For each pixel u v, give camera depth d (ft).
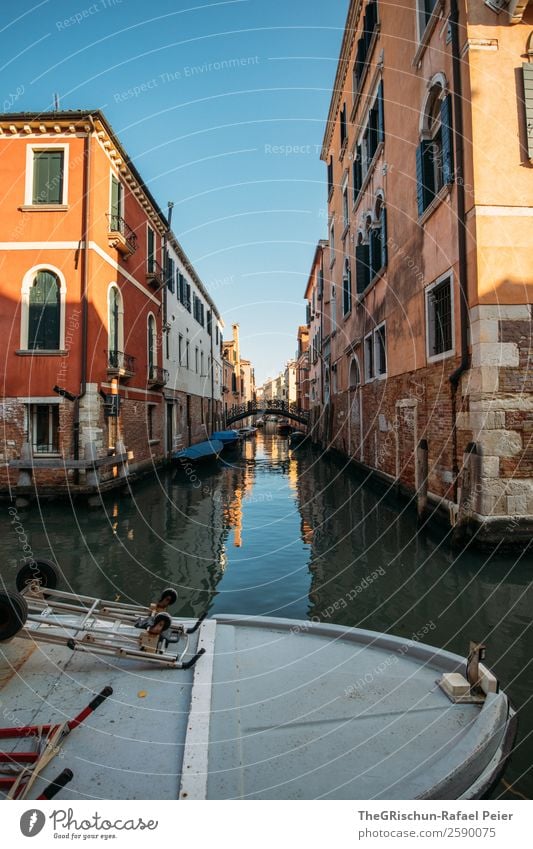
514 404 22.85
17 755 7.13
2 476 39.17
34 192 40.65
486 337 22.93
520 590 18.86
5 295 39.88
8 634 9.56
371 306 45.96
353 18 51.06
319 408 95.14
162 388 59.88
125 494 42.70
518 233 23.40
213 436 94.58
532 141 23.40
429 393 29.37
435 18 27.20
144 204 53.16
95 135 40.42
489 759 7.45
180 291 72.54
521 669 13.46
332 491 45.24
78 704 8.52
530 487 22.62
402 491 35.06
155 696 8.75
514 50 23.66
